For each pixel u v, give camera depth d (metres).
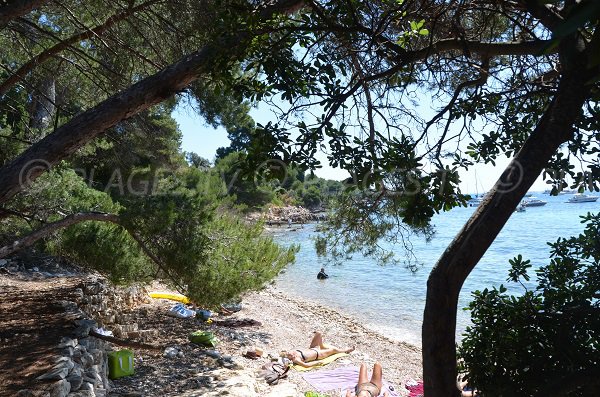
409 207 3.44
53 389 5.23
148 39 8.98
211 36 4.17
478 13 5.18
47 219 9.41
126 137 10.90
